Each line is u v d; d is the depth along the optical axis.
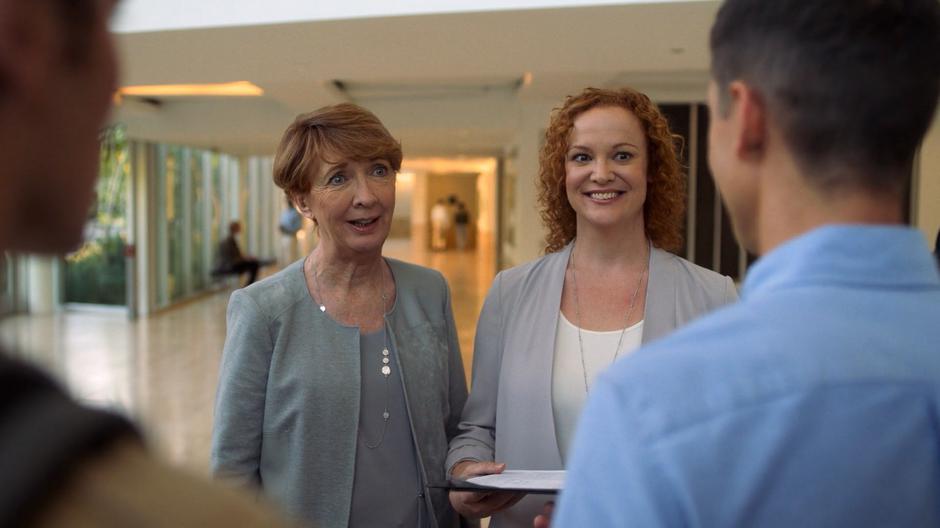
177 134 11.94
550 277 2.11
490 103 11.01
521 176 10.79
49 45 0.40
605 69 7.82
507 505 1.88
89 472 0.36
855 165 0.72
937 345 0.69
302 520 1.92
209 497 0.39
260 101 11.74
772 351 0.69
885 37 0.70
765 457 0.65
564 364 2.02
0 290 0.41
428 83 10.31
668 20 5.82
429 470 2.04
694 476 0.65
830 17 0.71
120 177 13.08
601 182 2.00
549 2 5.51
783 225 0.77
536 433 1.96
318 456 1.93
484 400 2.13
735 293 2.04
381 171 2.02
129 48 6.61
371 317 2.04
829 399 0.66
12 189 0.40
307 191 2.01
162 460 0.40
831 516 0.65
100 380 8.17
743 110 0.77
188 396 7.48
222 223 17.95
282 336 1.96
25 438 0.34
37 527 0.33
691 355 0.71
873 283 0.72
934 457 0.66
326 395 1.93
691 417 0.67
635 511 0.67
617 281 2.08
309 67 7.50
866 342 0.69
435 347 2.11
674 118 10.22
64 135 0.41
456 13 5.62
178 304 14.83
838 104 0.71
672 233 2.18
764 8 0.75
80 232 0.44
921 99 0.72
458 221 29.44
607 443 0.70
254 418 1.96
